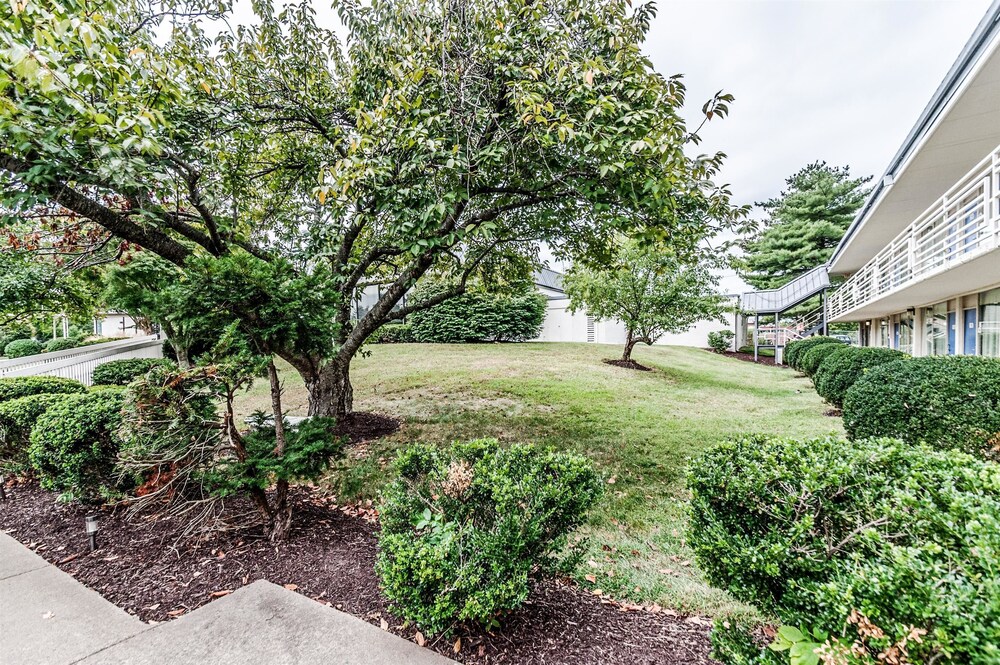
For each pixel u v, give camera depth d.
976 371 3.83
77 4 2.64
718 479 1.91
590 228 5.99
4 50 2.23
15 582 2.60
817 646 1.42
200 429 2.98
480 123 4.31
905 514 1.56
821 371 8.01
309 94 5.33
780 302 19.53
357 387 8.68
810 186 23.78
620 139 3.53
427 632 1.97
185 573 2.68
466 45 4.33
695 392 9.33
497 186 4.86
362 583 2.55
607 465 4.80
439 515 2.22
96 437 3.41
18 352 16.64
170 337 4.11
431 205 3.79
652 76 3.90
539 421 6.43
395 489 2.50
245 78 4.97
